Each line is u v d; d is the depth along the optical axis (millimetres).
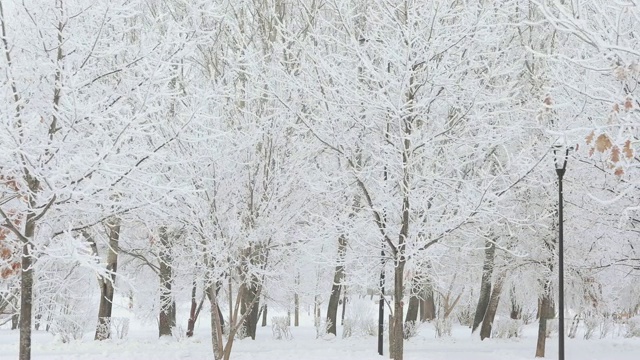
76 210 8727
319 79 12156
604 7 8180
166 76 8758
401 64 10953
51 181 7305
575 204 13164
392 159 11508
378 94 10898
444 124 11734
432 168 12133
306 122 11883
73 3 8109
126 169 8023
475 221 11562
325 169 14883
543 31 15141
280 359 15297
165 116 11508
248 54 12398
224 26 14156
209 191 12797
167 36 8469
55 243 8602
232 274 13602
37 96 8188
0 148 7141
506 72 11656
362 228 12531
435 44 10922
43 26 8172
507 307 30094
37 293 12914
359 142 12188
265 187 13414
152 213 11531
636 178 9148
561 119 11750
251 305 13281
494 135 11469
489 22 11602
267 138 13570
